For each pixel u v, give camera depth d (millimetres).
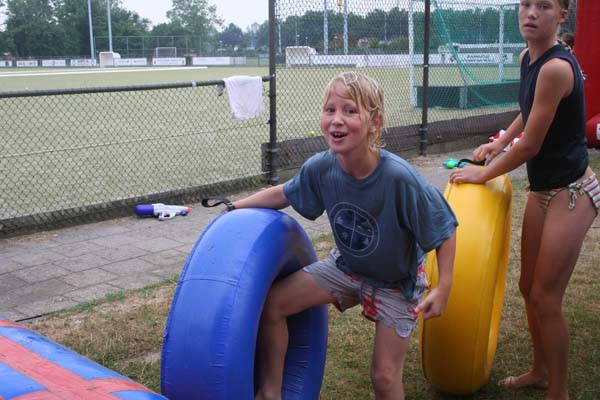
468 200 2947
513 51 14016
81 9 71500
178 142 11250
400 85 13039
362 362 3535
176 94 22156
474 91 13055
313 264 2596
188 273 2188
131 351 3623
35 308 4234
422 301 2475
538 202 2918
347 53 9922
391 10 10773
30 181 8195
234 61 58469
